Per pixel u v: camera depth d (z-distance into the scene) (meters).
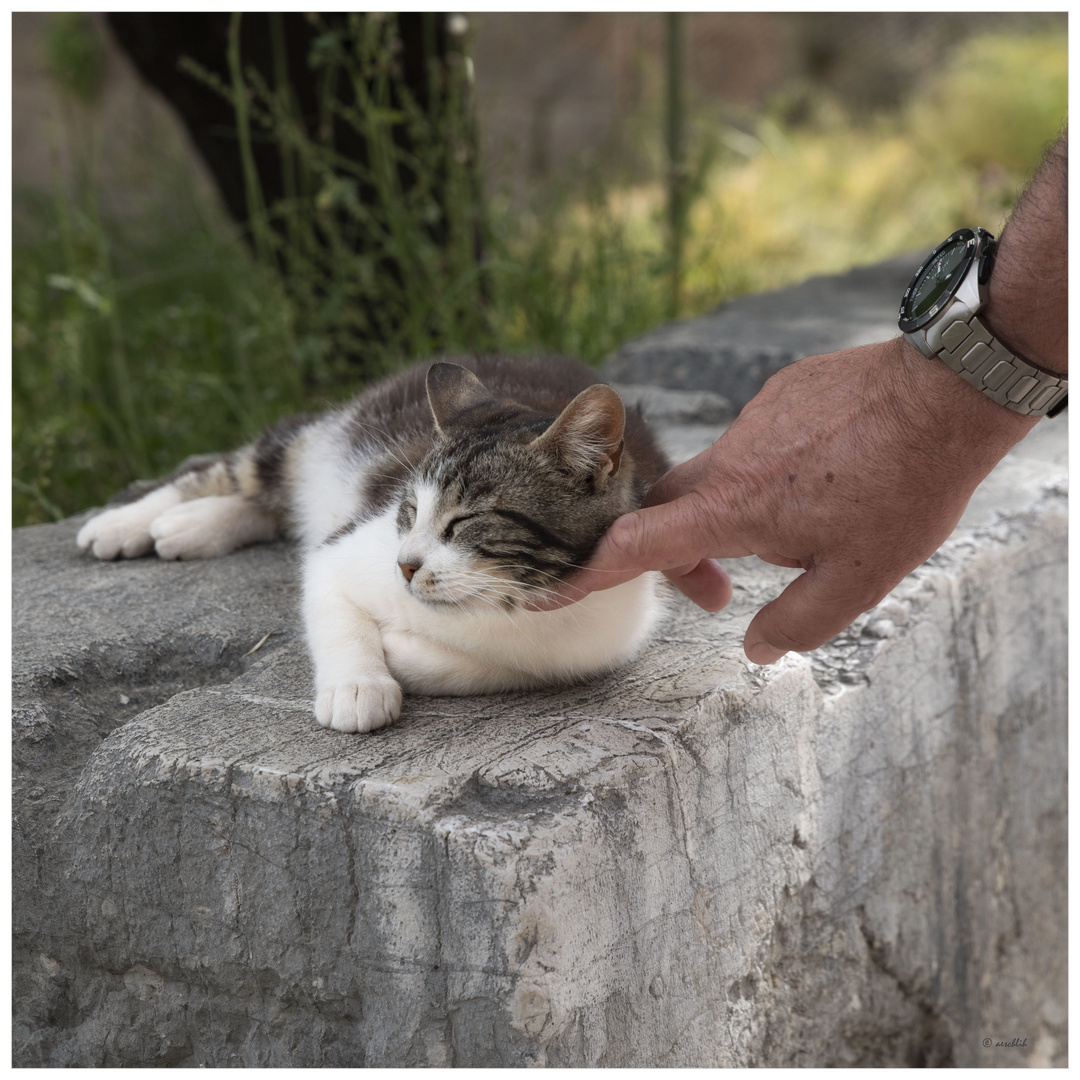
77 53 3.49
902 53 6.90
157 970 1.19
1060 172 1.11
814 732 1.25
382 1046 1.14
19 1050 1.21
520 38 5.81
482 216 2.20
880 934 1.31
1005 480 1.45
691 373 1.95
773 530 1.15
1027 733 1.44
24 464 1.86
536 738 1.17
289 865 1.15
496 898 1.10
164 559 1.39
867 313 2.24
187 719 1.19
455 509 1.20
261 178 2.09
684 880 1.18
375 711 1.17
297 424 1.43
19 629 1.29
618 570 1.17
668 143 2.81
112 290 1.92
